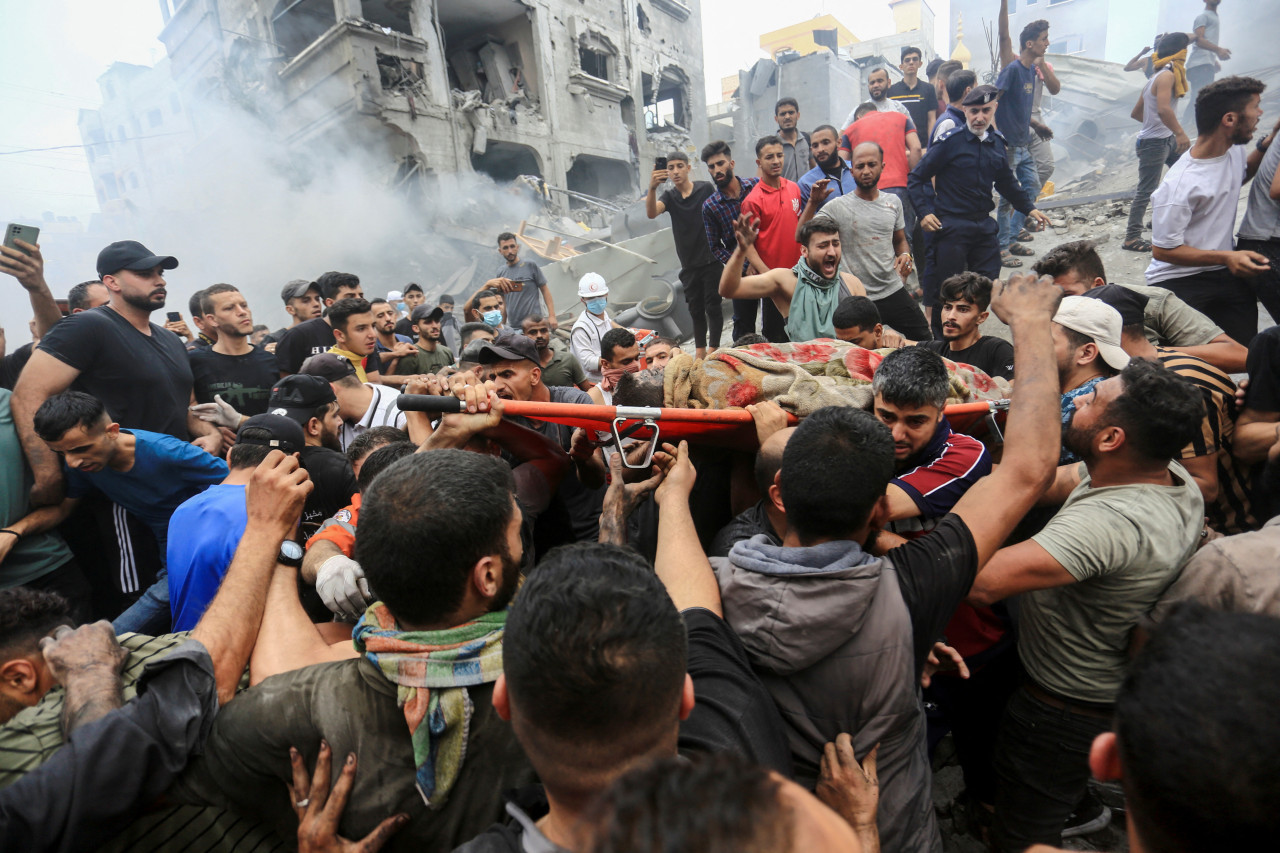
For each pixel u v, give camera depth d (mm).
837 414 1290
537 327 4785
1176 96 5910
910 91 7895
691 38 29875
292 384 2863
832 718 1260
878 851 1181
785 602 1201
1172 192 3385
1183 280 3486
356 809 1051
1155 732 581
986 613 2035
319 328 4371
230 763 1126
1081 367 2326
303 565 1796
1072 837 2146
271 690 1123
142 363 3172
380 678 1050
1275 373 2178
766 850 392
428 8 19094
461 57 22641
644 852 399
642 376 2484
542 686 743
